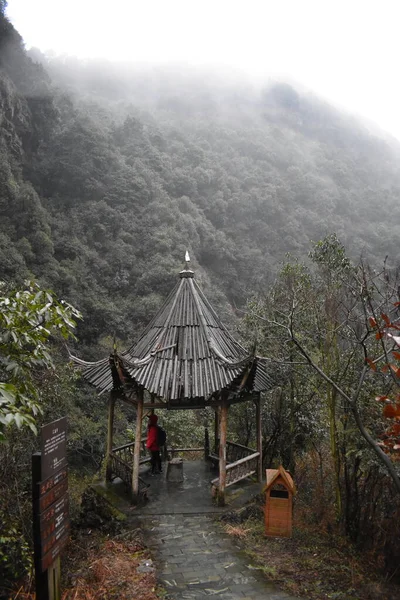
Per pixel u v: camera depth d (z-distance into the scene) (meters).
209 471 11.18
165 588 6.10
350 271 8.76
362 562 7.25
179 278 11.32
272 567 6.75
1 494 7.85
